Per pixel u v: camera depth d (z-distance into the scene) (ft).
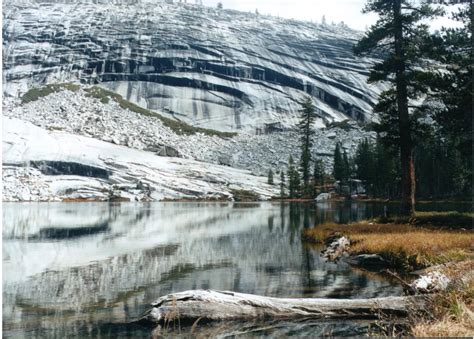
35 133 433.89
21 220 136.26
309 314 29.71
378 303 29.32
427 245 48.16
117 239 83.51
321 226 87.51
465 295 25.25
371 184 292.20
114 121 571.69
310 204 252.21
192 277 44.78
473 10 83.66
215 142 561.43
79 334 26.11
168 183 364.99
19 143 399.03
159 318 28.43
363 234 64.80
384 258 49.70
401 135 89.45
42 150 392.68
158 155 476.95
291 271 47.52
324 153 474.08
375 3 94.38
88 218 145.89
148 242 78.33
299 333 25.91
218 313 29.04
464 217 76.07
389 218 84.64
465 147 86.74
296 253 62.69
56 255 62.49
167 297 29.71
